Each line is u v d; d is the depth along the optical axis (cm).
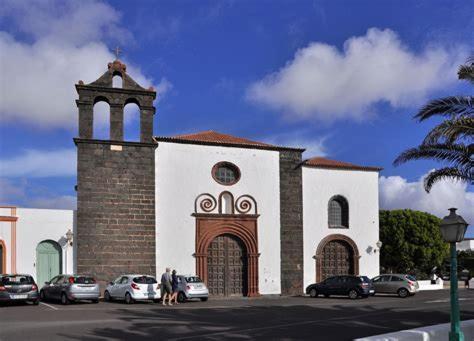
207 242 3123
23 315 2030
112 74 3050
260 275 3228
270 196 3322
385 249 4475
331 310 2258
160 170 3077
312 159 3709
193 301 2828
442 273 5369
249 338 1427
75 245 2966
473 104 1712
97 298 2609
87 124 2969
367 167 3600
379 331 1558
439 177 1864
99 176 2952
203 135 3466
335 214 3538
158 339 1422
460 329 1213
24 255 2906
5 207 2898
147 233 3002
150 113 3091
